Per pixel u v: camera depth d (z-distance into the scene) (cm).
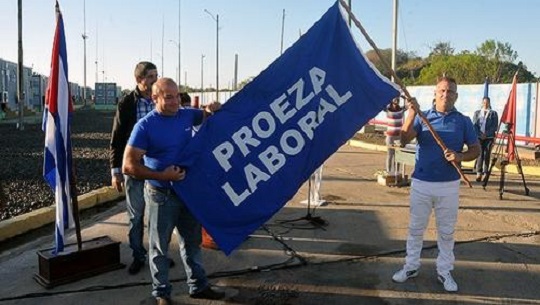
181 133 386
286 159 401
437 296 420
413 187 437
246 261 506
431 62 5025
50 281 440
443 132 414
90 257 463
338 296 422
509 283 447
